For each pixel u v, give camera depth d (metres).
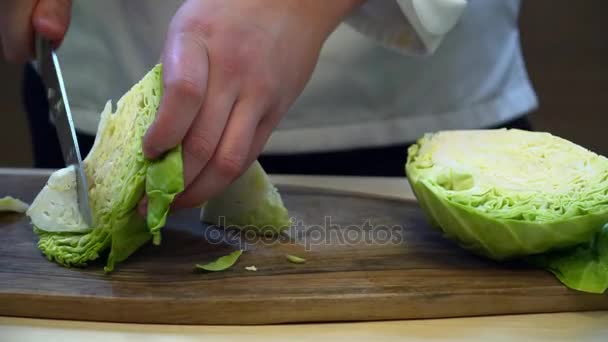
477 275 0.87
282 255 0.89
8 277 0.84
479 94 1.15
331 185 1.06
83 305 0.82
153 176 0.81
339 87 1.11
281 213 0.92
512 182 0.90
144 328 0.82
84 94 1.13
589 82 1.92
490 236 0.86
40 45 0.95
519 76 1.18
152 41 1.11
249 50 0.82
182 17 0.82
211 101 0.81
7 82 1.80
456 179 0.90
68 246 0.86
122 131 0.85
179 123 0.79
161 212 0.81
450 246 0.91
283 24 0.84
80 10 1.09
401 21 0.99
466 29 1.11
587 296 0.85
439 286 0.85
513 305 0.85
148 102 0.84
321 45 0.88
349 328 0.83
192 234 0.92
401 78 1.12
